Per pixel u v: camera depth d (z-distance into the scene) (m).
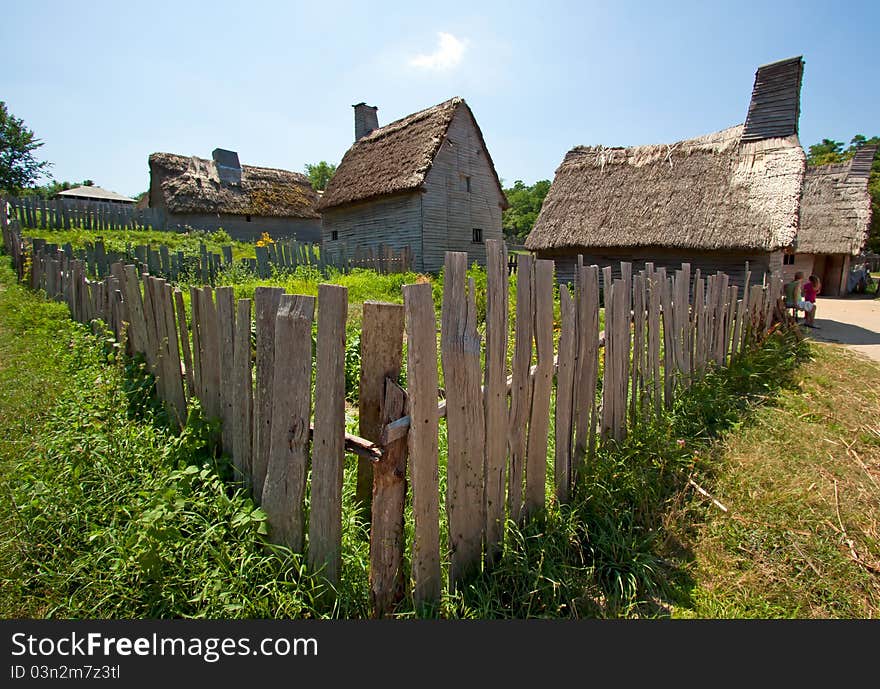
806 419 4.54
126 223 19.47
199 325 2.88
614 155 13.57
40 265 7.87
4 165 42.16
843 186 18.88
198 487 2.51
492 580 2.27
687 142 12.41
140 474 2.64
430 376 1.92
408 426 1.90
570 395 2.89
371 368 1.97
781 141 10.65
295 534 2.10
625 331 3.45
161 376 3.49
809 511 3.02
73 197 39.59
